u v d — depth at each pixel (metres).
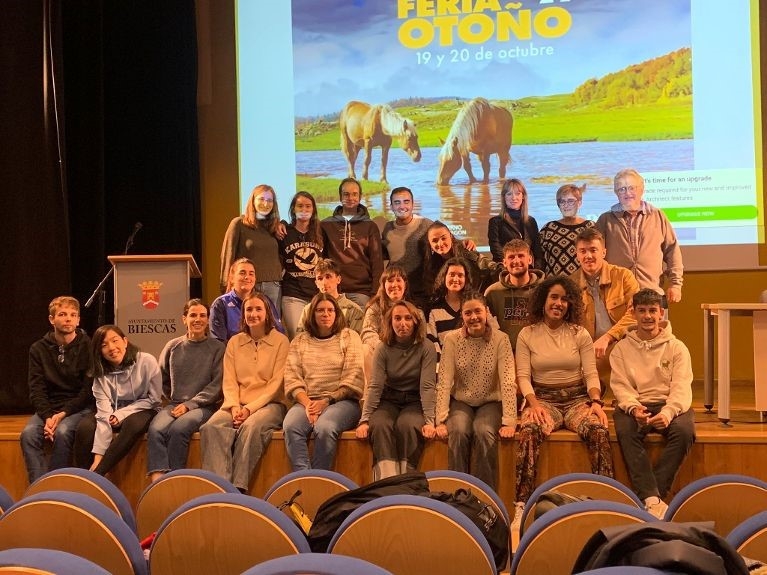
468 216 5.93
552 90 5.84
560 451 3.40
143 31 6.15
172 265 4.26
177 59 6.14
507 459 3.46
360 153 6.06
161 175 6.14
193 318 3.89
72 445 3.74
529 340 3.65
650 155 5.68
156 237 6.14
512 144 5.88
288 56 6.15
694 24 5.62
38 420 3.82
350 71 6.09
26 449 3.74
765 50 5.53
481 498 2.26
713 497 1.91
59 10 5.56
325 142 6.11
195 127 6.21
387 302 4.06
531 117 5.86
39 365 3.93
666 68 5.67
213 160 6.36
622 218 4.66
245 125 6.18
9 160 5.36
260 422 3.60
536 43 5.86
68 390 3.95
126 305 4.24
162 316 4.25
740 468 3.31
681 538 1.13
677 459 3.24
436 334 4.01
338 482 2.21
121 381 3.80
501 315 3.97
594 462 3.29
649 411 3.39
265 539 1.44
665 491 3.23
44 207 5.42
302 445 3.52
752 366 5.54
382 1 6.05
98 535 1.50
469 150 5.93
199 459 3.67
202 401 3.79
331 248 4.81
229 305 4.34
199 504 1.46
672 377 3.42
